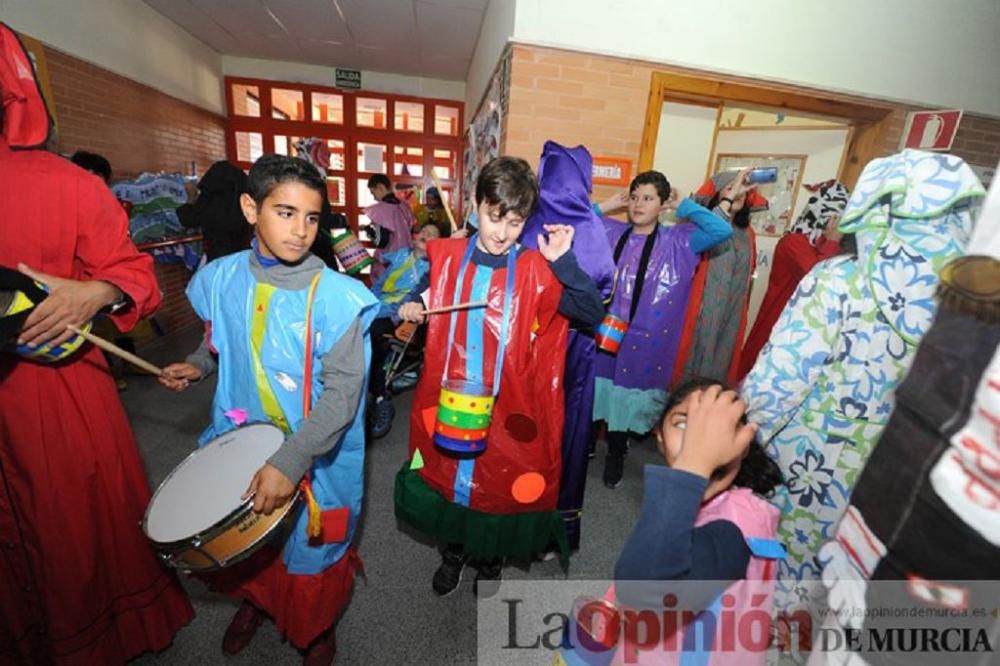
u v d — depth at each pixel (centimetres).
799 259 222
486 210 115
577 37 250
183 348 386
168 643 127
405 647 137
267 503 86
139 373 317
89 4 320
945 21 280
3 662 107
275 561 113
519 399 119
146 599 119
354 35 450
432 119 582
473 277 120
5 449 96
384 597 153
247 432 102
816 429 102
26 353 89
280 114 561
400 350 262
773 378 101
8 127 90
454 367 121
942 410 37
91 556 105
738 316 226
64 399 98
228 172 232
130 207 338
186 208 237
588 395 152
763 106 287
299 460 88
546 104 255
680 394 74
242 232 239
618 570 58
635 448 272
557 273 119
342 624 142
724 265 220
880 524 43
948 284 38
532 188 116
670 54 260
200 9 402
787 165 318
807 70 274
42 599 102
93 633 108
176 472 98
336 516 106
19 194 90
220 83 525
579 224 139
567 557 141
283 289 99
